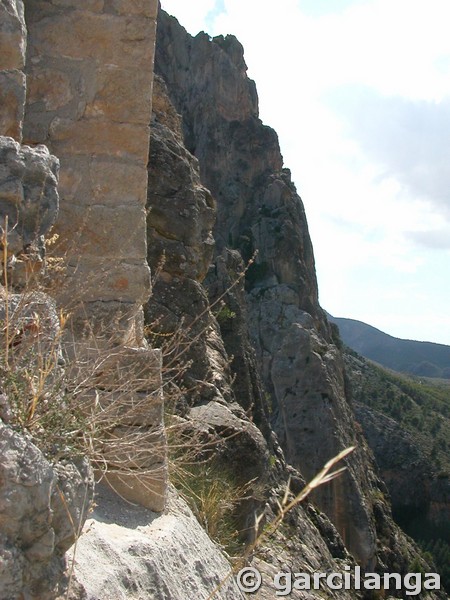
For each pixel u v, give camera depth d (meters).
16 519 2.46
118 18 5.21
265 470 7.42
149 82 5.23
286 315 38.94
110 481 4.38
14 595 2.43
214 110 46.56
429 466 48.28
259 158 46.53
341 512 30.27
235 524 6.79
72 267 4.95
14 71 4.16
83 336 4.30
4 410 2.71
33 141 5.08
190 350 8.66
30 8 5.17
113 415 4.19
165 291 8.77
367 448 39.81
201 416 7.37
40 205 3.45
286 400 34.69
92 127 5.15
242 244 43.00
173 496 5.11
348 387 41.47
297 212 45.62
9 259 3.33
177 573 4.02
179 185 9.32
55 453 2.81
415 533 45.31
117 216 5.09
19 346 3.05
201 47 48.22
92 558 3.43
